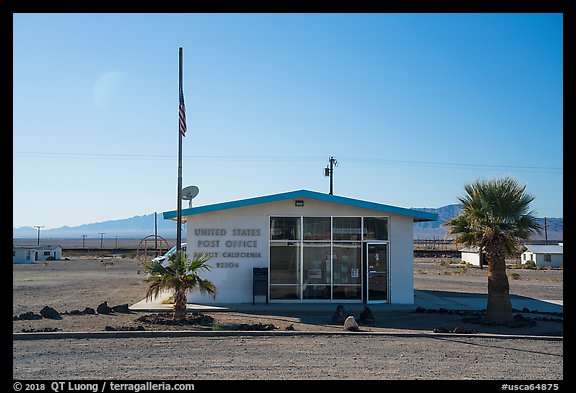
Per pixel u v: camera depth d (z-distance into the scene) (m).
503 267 17.03
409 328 16.05
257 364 10.79
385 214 22.23
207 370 10.23
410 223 22.22
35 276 38.31
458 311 19.77
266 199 21.64
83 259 70.19
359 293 22.06
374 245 22.12
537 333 15.29
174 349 12.25
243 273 21.70
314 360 11.25
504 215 16.53
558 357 12.01
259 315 18.80
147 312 19.14
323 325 16.58
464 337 14.37
